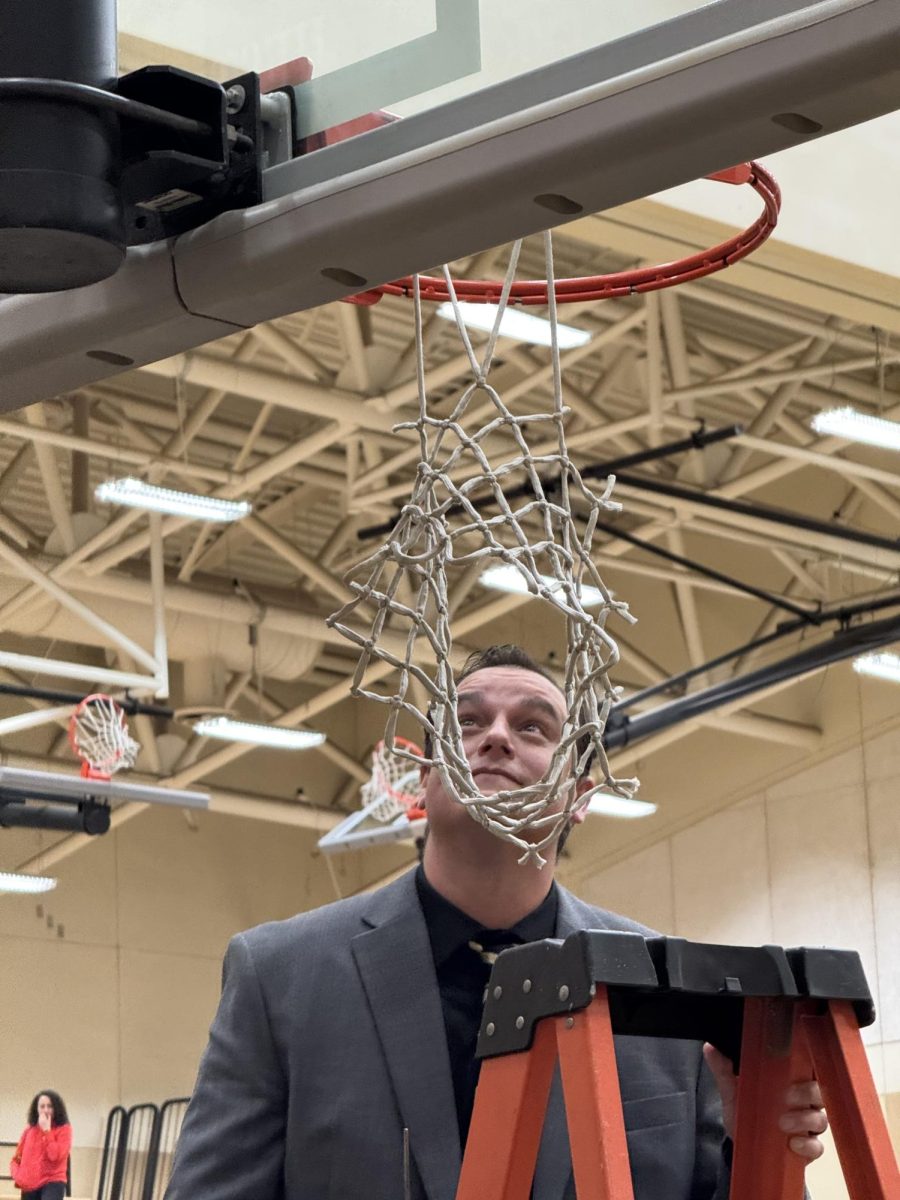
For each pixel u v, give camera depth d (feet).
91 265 6.88
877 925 44.93
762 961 5.97
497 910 7.34
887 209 23.26
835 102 6.00
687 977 5.74
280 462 38.09
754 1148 6.25
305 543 49.49
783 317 36.42
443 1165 6.88
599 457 41.86
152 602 41.45
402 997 7.24
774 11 6.07
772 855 47.67
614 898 51.52
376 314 37.22
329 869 58.23
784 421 39.63
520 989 5.77
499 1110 5.77
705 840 49.47
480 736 7.18
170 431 43.62
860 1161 5.90
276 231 6.96
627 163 6.32
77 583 41.42
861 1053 6.00
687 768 50.52
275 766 56.70
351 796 57.11
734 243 10.12
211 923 55.36
